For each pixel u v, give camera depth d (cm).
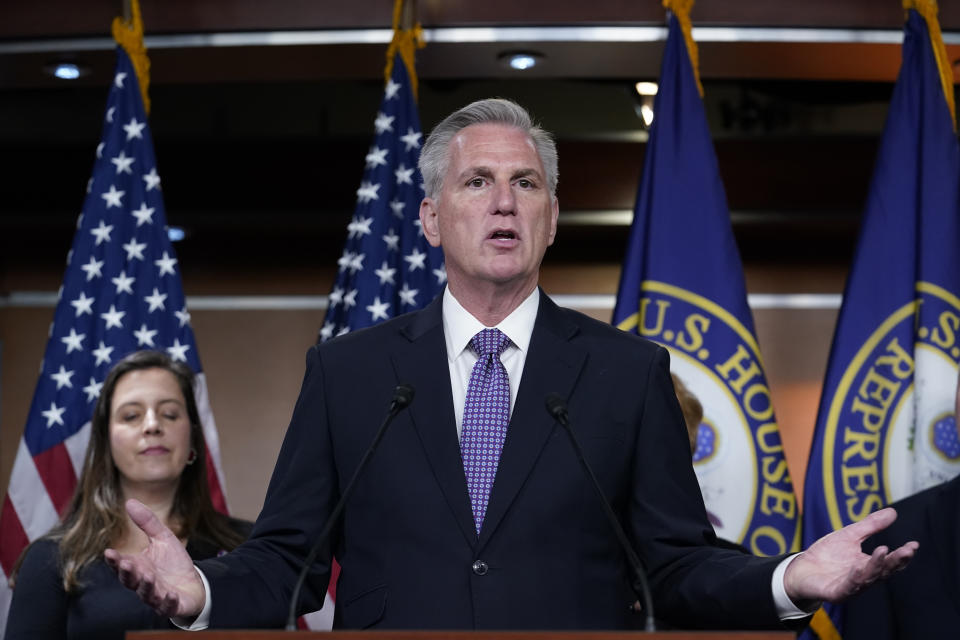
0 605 730
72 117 985
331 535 396
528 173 410
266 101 988
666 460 390
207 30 852
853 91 955
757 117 962
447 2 839
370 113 983
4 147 1003
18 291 1103
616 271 1091
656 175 755
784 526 719
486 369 402
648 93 948
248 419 1079
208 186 1044
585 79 956
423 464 379
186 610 327
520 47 857
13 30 862
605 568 373
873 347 731
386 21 839
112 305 773
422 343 408
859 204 1028
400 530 371
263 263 1101
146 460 611
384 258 766
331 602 723
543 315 416
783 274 1076
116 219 788
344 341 419
